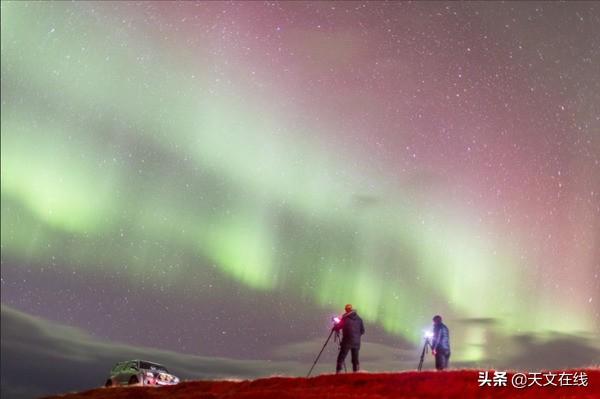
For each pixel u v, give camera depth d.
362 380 18.64
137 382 33.41
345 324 21.00
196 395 18.88
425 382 17.75
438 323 21.58
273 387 19.23
